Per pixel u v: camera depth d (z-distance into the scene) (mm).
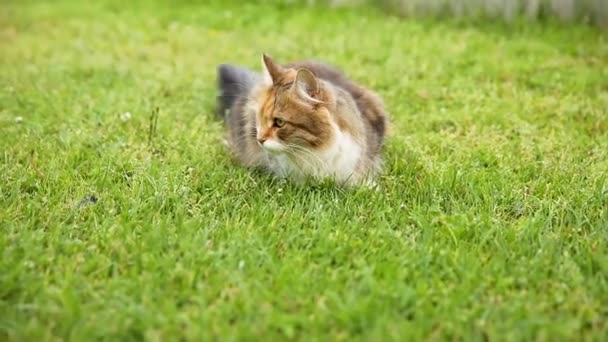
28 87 6816
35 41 8711
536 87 6918
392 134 5695
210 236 4059
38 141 5438
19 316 3334
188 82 7062
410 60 7672
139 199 4465
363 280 3572
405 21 9359
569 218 4297
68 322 3277
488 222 4215
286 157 4652
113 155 5176
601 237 4012
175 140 5578
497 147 5477
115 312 3352
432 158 5246
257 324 3293
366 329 3260
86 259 3834
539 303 3465
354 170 4707
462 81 7043
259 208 4395
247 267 3762
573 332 3260
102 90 6766
